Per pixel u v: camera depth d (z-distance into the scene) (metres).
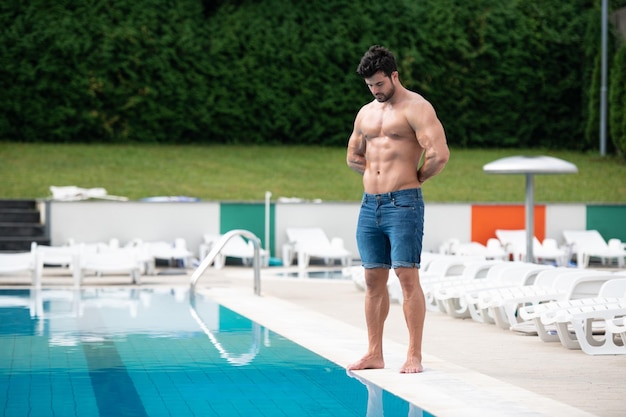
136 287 17.86
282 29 34.81
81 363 9.04
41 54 32.31
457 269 15.36
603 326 11.22
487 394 7.46
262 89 34.47
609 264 25.69
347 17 35.38
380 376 8.31
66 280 19.55
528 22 36.16
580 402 7.29
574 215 26.09
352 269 17.53
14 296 16.03
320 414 6.77
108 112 33.12
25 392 7.62
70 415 6.77
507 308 11.70
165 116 33.62
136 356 9.46
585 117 35.84
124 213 23.81
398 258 8.42
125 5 33.38
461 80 35.94
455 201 28.30
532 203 16.69
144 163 30.88
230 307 14.20
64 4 32.72
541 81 36.19
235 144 34.44
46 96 32.50
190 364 8.98
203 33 34.22
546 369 8.94
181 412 6.88
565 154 34.97
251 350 9.87
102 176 29.09
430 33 35.81
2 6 32.12
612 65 34.47
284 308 14.10
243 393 7.57
